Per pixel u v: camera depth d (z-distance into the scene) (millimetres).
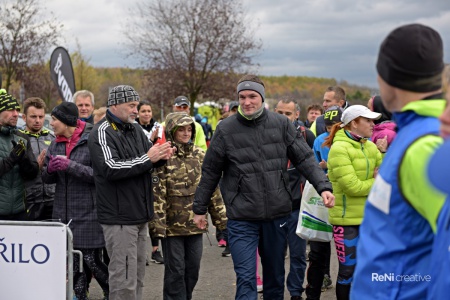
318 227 5762
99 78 44531
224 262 8312
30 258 4383
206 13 29141
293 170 6355
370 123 5258
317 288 5992
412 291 2248
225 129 5062
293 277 6305
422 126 2203
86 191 5668
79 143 5758
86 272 5984
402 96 2322
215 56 29219
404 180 2191
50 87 28250
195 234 5570
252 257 4984
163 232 5391
